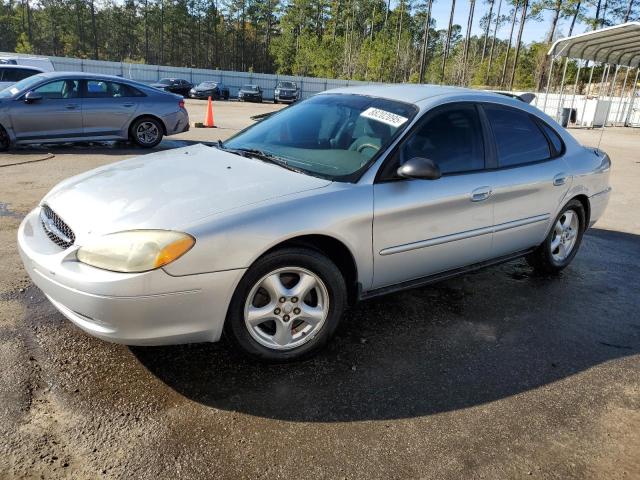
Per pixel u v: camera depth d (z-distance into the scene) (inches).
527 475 87.5
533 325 142.6
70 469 82.2
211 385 105.7
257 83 1787.6
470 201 136.6
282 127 149.2
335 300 116.2
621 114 1119.0
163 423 94.0
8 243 176.9
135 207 103.5
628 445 96.5
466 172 137.9
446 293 160.1
